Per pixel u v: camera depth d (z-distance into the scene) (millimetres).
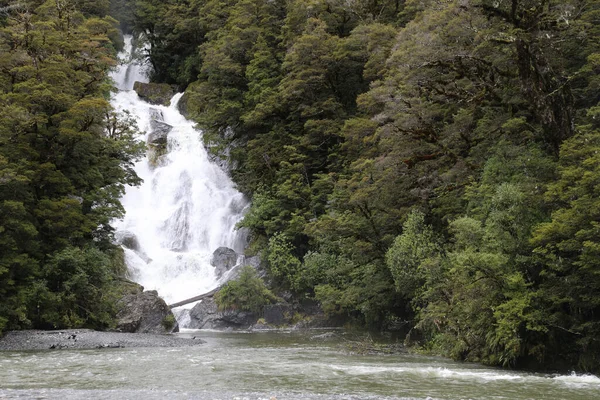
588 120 30062
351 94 58000
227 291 46125
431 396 17469
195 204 61719
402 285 33000
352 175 47031
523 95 31938
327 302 41750
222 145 66062
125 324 39062
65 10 56188
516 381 20297
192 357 26797
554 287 23359
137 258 52000
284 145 57094
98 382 19875
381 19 57250
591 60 29281
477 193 30047
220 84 71312
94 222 41812
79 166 43438
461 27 35750
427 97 40250
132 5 91875
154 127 69750
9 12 63500
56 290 37531
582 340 22469
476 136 36500
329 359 26531
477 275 24766
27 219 36938
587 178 21469
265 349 30750
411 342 32938
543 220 24609
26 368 23094
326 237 44562
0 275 34531
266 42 66125
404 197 38531
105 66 56062
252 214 54250
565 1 33500
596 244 20375
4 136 37344
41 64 42469
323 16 60281
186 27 84875
